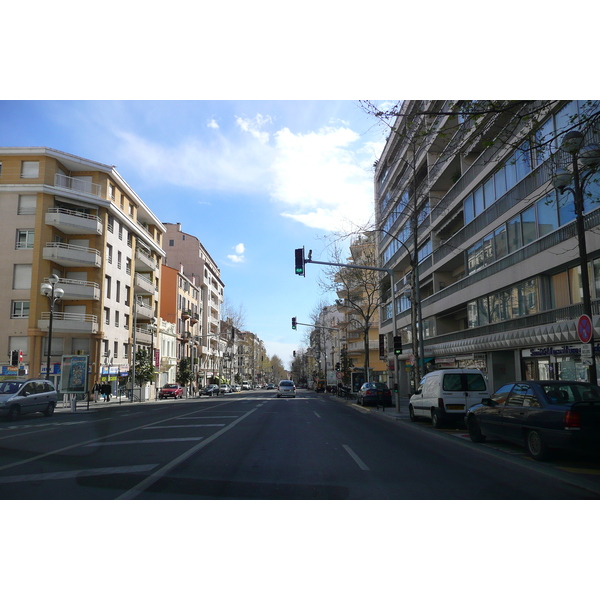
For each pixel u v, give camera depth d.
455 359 31.44
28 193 38.50
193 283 76.44
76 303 40.22
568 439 9.05
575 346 18.95
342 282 39.75
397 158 39.50
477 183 26.81
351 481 7.95
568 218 18.34
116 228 44.91
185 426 16.91
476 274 27.09
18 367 36.75
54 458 10.13
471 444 12.53
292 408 28.06
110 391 39.69
